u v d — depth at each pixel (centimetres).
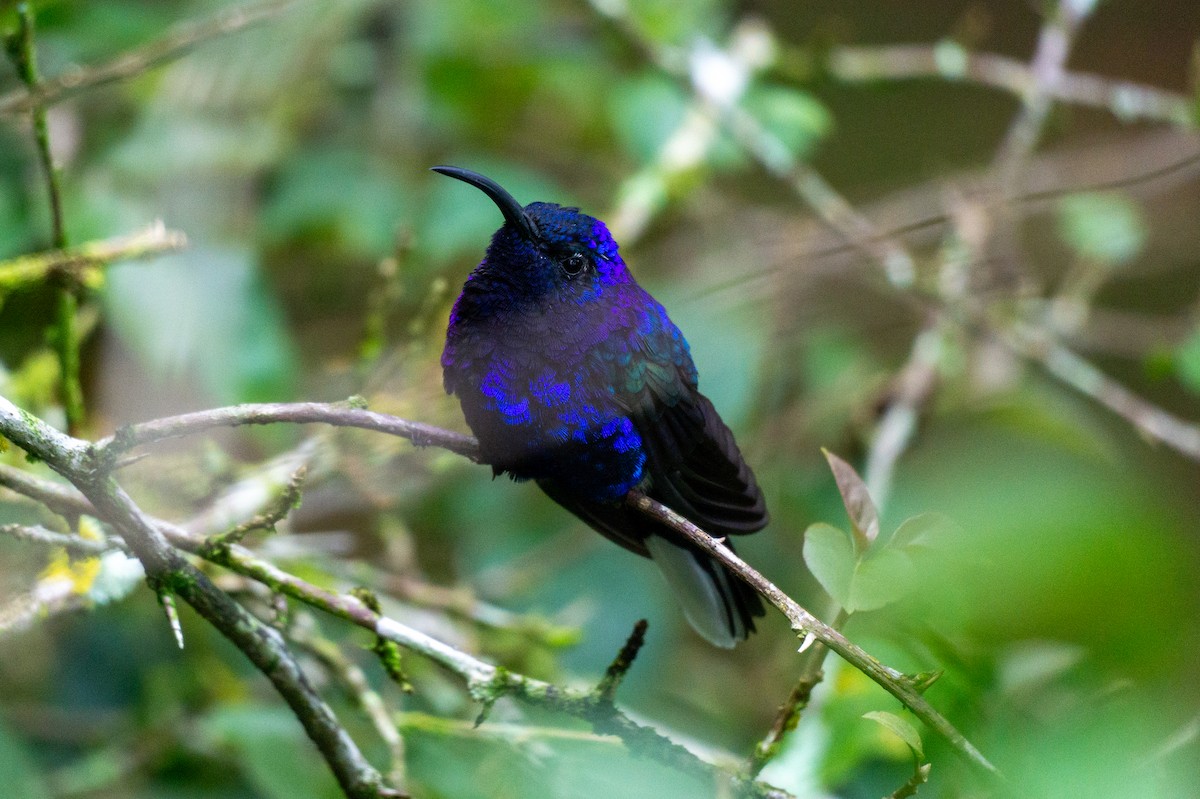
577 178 1294
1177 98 1161
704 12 1267
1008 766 550
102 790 777
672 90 1144
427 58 1111
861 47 1800
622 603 998
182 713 816
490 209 1066
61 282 681
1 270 672
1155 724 436
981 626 538
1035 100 1162
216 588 495
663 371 610
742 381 1074
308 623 767
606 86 1184
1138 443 1327
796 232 1171
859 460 1080
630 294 624
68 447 455
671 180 1131
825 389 1162
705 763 489
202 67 1009
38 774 716
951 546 436
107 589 612
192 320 890
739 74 1148
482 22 1104
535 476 618
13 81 952
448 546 1108
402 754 652
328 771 714
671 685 1030
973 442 1055
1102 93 1157
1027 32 1839
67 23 971
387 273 797
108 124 1003
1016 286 1178
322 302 1180
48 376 804
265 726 718
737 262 1178
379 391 798
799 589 1048
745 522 614
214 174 1012
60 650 884
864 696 625
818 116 1180
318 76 1054
